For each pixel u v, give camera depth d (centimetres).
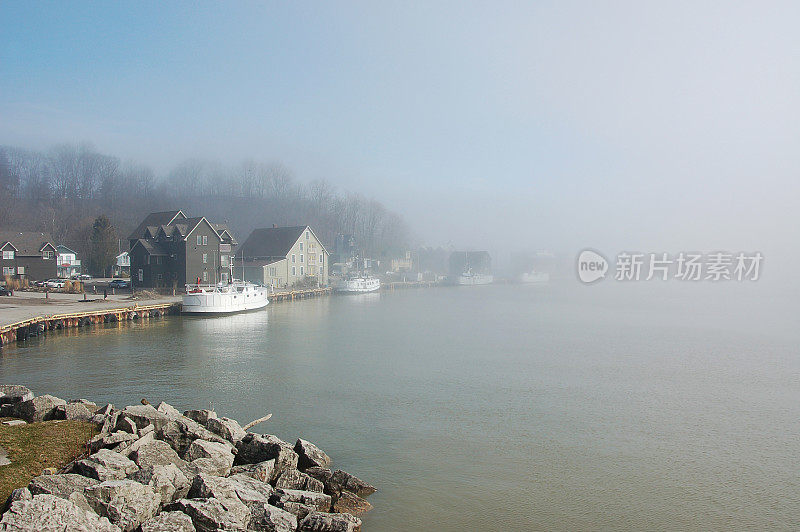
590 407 2755
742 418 2600
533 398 2905
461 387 3120
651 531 1568
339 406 2684
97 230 10319
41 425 1769
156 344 4253
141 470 1441
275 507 1435
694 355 4266
